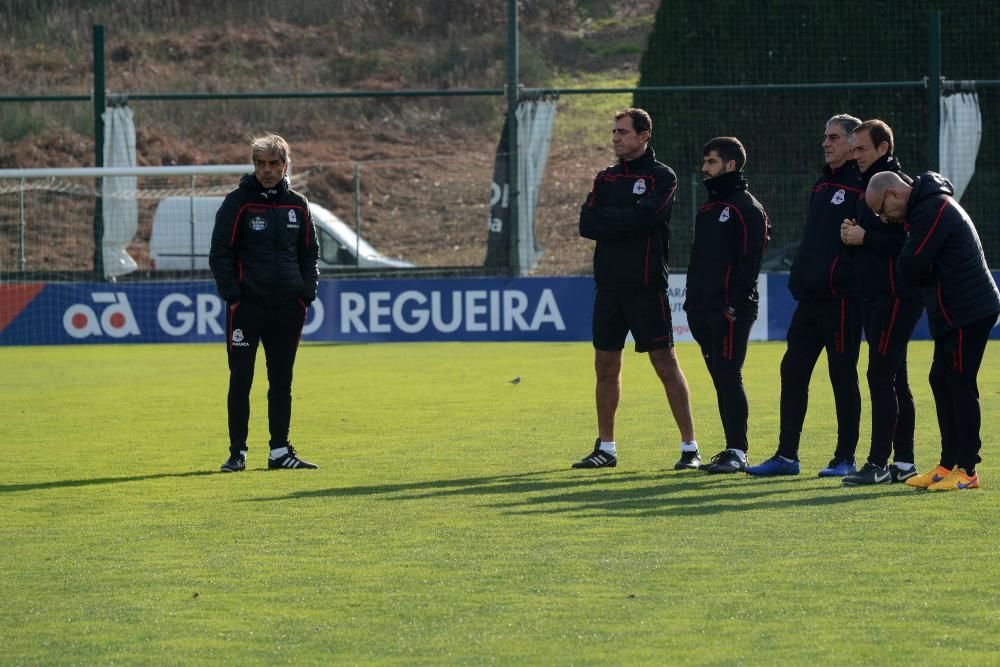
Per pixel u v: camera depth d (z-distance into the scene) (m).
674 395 30.95
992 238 80.69
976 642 16.73
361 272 79.50
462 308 71.56
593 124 124.00
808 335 29.55
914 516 24.45
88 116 122.94
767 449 33.56
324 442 35.84
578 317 71.50
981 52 91.00
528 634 17.31
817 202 29.31
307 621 18.03
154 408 44.28
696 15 91.50
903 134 91.44
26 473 30.97
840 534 22.95
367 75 133.00
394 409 43.12
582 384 50.69
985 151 91.81
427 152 123.06
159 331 71.50
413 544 22.61
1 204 109.19
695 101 91.56
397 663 16.25
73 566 21.34
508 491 27.80
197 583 20.17
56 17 139.25
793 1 91.44
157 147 120.25
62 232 107.50
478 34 143.38
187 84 129.12
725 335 30.47
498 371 56.38
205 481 29.70
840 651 16.45
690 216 83.94
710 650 16.55
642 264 30.78
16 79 128.38
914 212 26.47
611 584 19.75
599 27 145.50
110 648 17.00
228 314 31.31
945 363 27.03
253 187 31.38
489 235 74.56
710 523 24.08
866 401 43.66
